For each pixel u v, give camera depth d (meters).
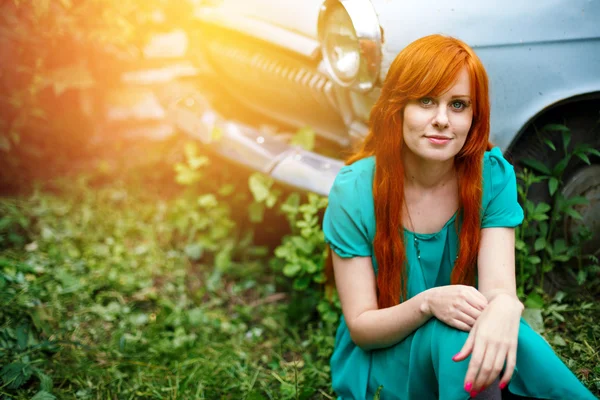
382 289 1.77
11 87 3.57
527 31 2.06
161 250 3.21
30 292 2.66
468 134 1.63
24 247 3.16
